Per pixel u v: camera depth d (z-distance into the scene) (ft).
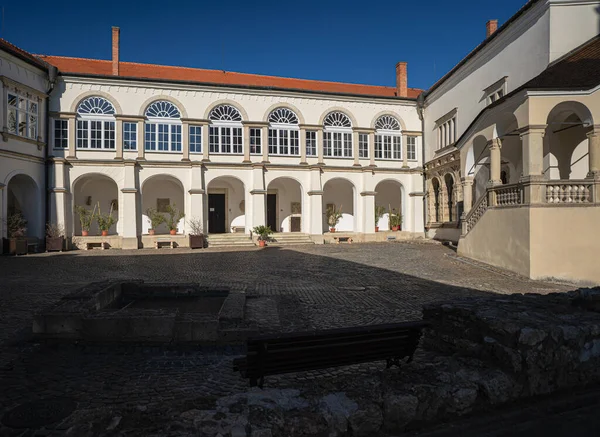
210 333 21.67
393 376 13.75
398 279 42.83
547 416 13.42
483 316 15.87
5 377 17.06
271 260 59.62
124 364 18.76
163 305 29.53
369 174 96.27
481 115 53.78
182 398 15.37
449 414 12.85
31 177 74.33
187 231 84.89
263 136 90.22
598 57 48.39
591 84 42.83
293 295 34.42
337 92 94.43
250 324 25.14
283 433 10.68
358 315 28.09
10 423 13.06
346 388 12.78
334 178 95.14
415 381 13.30
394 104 99.19
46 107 78.38
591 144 43.32
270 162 91.09
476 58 75.46
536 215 43.55
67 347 20.67
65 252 73.20
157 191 93.04
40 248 75.72
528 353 14.14
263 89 90.17
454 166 84.43
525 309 17.13
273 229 101.40
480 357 15.62
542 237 43.42
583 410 13.89
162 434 10.15
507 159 60.59
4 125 67.87
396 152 99.76
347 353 13.83
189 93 86.43
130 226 80.94
